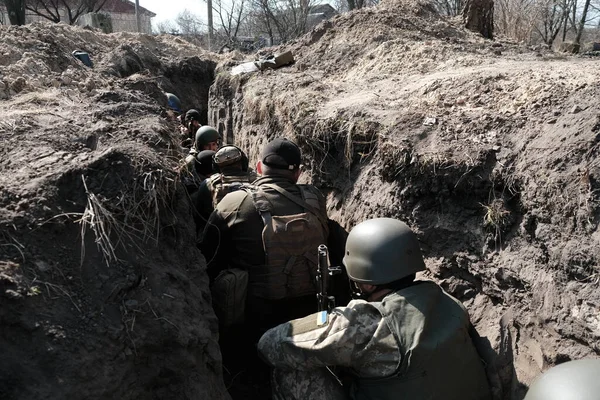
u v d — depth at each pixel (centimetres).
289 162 362
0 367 179
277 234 334
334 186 425
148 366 214
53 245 220
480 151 310
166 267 246
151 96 491
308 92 538
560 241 250
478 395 245
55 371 187
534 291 258
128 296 221
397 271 253
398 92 471
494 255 288
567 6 2008
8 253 207
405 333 235
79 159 261
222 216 349
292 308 354
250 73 822
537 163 278
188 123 766
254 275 340
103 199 243
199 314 242
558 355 238
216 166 496
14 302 191
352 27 880
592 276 231
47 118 325
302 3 2312
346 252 272
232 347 369
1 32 939
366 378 245
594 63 454
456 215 313
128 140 295
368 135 388
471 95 391
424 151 331
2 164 255
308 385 260
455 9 2097
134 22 3247
